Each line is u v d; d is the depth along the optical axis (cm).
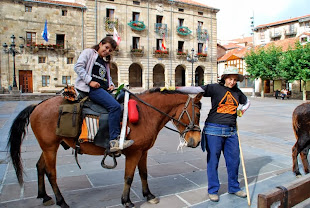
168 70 3778
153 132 319
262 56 2981
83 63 300
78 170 482
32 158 554
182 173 468
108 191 384
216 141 354
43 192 338
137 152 312
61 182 419
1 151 601
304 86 2572
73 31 3203
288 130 927
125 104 307
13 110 1467
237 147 362
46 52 3080
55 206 332
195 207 333
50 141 312
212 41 4150
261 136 819
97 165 513
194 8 3944
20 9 2933
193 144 317
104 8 3306
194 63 3984
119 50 3406
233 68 344
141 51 3500
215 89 354
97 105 311
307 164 443
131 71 3878
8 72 2903
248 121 1152
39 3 3012
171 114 331
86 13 3222
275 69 2822
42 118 311
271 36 4025
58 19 3117
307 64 2450
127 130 302
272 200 186
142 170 343
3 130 862
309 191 222
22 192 376
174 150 644
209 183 359
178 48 3956
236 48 4519
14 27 2917
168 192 382
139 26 3481
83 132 303
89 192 380
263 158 571
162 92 331
